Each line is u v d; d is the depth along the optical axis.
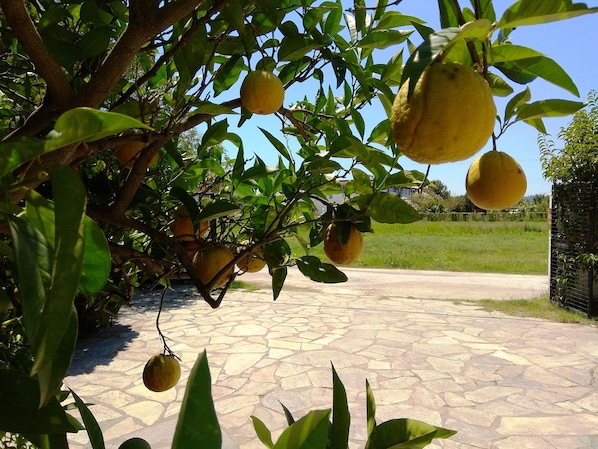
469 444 4.24
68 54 1.49
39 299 0.61
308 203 2.25
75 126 0.61
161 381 1.95
